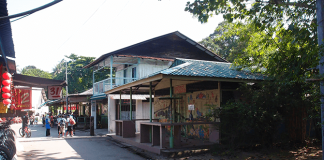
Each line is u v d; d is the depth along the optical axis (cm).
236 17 853
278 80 837
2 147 657
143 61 2020
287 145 967
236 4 826
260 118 845
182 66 1009
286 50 864
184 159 819
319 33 605
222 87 1007
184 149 877
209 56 2303
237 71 1067
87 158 878
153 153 907
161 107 1432
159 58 1998
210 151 901
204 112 1091
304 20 831
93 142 1267
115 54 1880
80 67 3919
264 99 869
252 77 991
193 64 1078
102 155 927
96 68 2328
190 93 1203
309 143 996
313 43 755
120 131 1334
